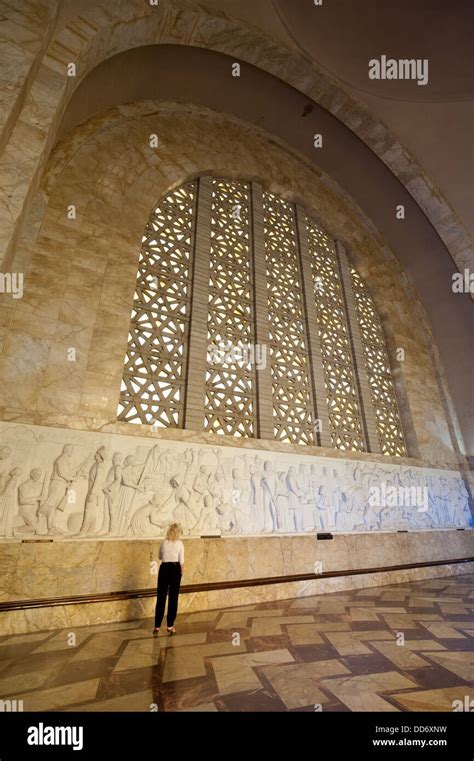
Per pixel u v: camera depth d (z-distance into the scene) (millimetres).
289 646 3318
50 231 5172
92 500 4379
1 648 3227
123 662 2922
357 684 2566
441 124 8797
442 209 9609
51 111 3785
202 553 4938
